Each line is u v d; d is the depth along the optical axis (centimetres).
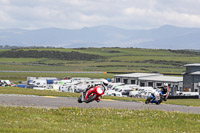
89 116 3747
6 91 7412
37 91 8319
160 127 3344
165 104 6619
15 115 3338
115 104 5912
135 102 6881
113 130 2867
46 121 3138
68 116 3653
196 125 3631
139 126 3316
